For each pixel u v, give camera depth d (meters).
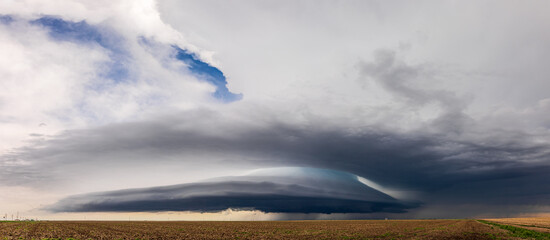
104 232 63.78
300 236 57.88
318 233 66.00
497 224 104.12
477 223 112.19
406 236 55.97
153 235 58.56
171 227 91.75
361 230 76.06
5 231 57.34
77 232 61.06
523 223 118.06
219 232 69.88
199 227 94.19
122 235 56.81
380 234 61.41
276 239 51.47
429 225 102.50
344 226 102.31
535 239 50.44
